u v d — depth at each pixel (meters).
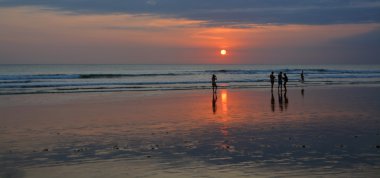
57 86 44.59
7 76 61.91
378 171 10.20
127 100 29.47
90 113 22.06
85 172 10.34
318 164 10.90
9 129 16.88
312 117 19.78
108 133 15.77
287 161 11.24
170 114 21.38
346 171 10.22
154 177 9.90
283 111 22.30
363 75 74.56
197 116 20.53
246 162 11.20
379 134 15.11
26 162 11.34
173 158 11.72
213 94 34.25
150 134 15.51
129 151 12.64
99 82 52.53
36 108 24.58
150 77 69.25
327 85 46.50
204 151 12.58
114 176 9.98
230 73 87.69
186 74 82.38
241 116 20.41
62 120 19.42
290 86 45.06
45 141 14.29
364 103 26.27
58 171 10.45
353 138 14.35
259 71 90.06
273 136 14.91
